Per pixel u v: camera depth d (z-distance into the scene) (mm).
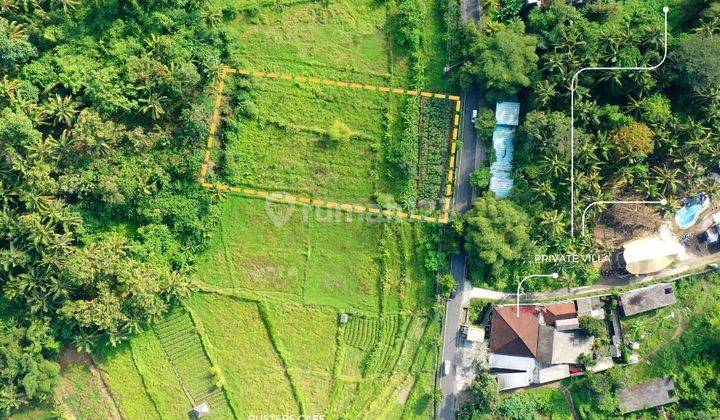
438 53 49469
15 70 45250
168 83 45969
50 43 46000
